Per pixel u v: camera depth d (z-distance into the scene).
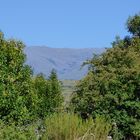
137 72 24.38
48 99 39.78
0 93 19.58
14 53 20.59
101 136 20.66
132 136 24.50
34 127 20.05
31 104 21.64
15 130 18.88
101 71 25.91
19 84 20.84
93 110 24.92
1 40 20.72
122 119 24.23
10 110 20.00
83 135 20.39
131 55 25.58
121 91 24.45
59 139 20.27
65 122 20.47
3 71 19.95
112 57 26.00
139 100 24.36
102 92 24.92
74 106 25.47
